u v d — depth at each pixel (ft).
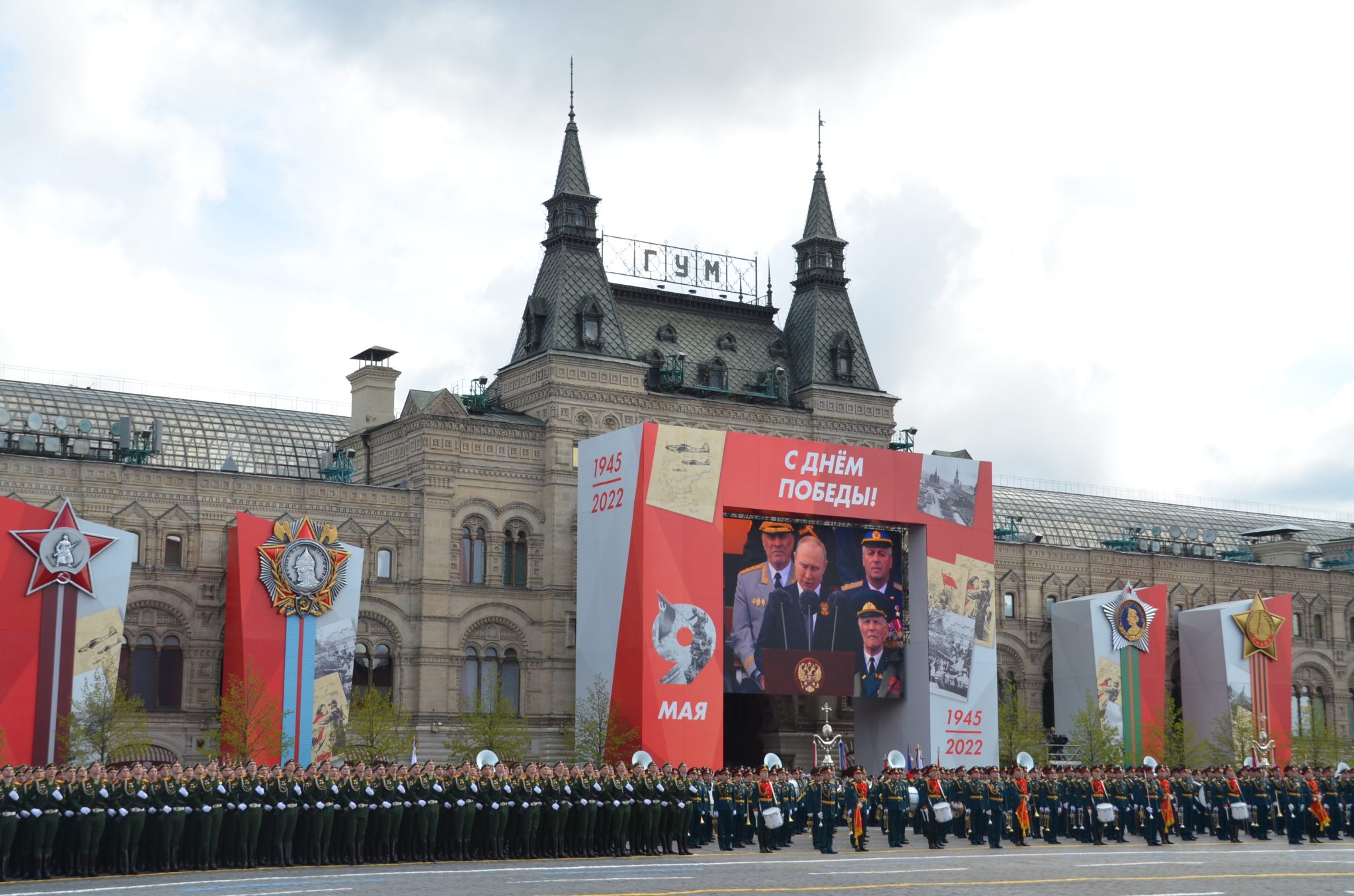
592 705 303.48
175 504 295.89
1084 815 229.25
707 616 304.91
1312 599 442.09
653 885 146.10
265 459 379.96
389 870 166.30
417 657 313.12
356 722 289.12
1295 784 225.56
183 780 167.73
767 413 359.66
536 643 326.65
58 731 260.83
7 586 260.62
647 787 196.54
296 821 173.17
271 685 283.79
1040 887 148.46
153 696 289.74
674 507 304.50
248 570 285.43
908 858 188.14
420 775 184.96
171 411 376.07
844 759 335.88
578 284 342.23
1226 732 378.12
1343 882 157.38
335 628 293.23
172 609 292.81
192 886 143.23
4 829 151.94
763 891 140.36
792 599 321.73
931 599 333.83
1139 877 160.86
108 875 158.92
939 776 227.61
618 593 304.71
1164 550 457.27
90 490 287.69
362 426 351.05
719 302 377.30
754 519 319.88
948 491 341.00
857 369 375.45
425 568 315.78
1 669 257.96
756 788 208.95
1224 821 230.27
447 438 321.93
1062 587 403.13
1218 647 389.39
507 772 191.11
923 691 331.36
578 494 320.29
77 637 265.34
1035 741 354.13
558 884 146.30
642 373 342.85
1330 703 437.99
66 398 359.66
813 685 321.52
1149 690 374.63
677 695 298.76
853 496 327.88
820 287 380.17
